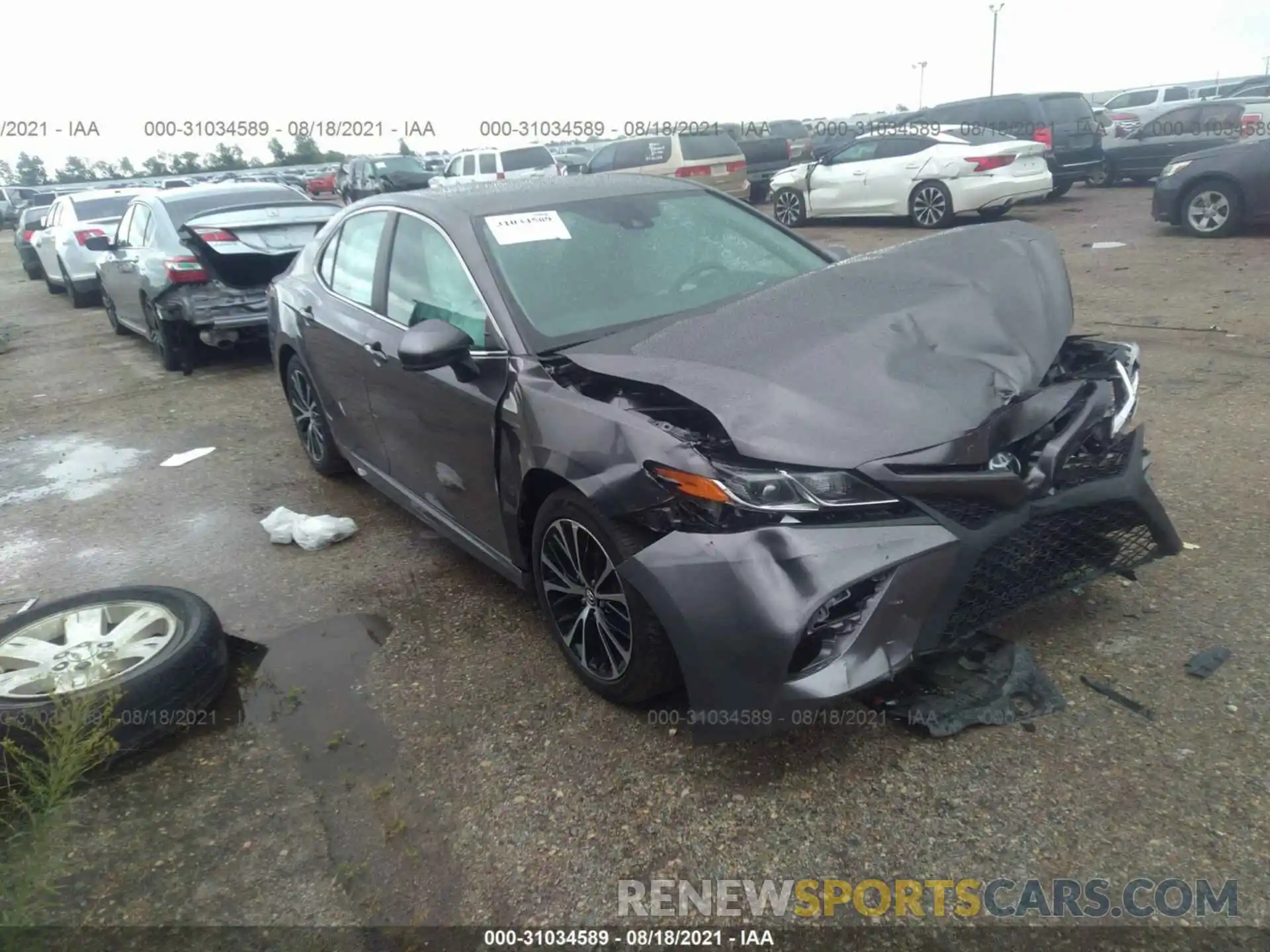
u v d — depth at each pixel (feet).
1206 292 27.73
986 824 8.54
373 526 16.57
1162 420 17.72
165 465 20.83
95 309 45.70
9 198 124.26
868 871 8.23
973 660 10.40
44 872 8.36
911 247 12.08
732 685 8.71
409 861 8.79
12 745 9.38
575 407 9.99
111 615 12.04
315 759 10.34
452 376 12.01
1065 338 10.95
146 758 10.53
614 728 10.34
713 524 8.83
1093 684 10.16
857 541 8.53
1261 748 9.07
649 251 13.03
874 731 9.77
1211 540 13.02
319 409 17.93
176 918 8.36
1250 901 7.57
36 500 19.24
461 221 12.92
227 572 15.19
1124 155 55.42
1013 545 9.19
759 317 10.25
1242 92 79.20
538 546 11.04
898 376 9.27
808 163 52.54
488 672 11.66
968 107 53.98
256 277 28.14
